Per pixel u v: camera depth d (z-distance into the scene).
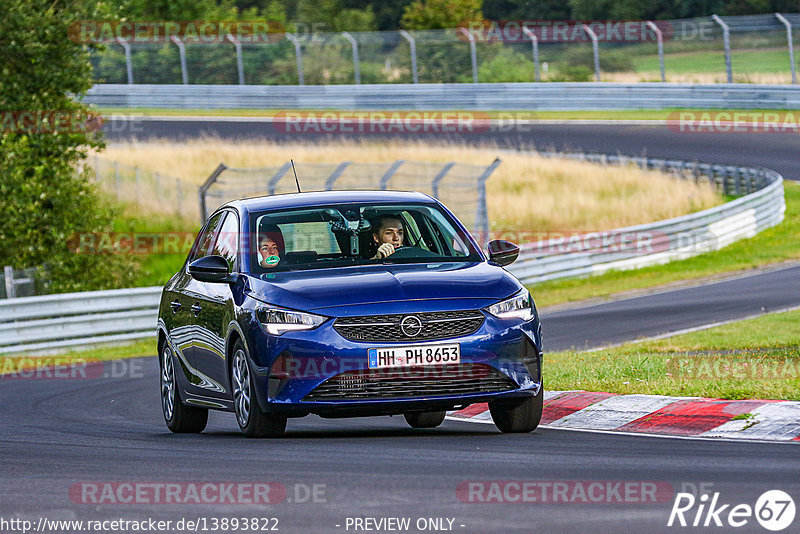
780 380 34.28
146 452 27.69
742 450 25.44
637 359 43.75
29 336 74.06
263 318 28.47
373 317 27.86
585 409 32.69
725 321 65.38
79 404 45.78
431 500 20.06
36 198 96.44
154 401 46.34
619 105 161.38
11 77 95.94
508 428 29.91
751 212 110.88
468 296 28.48
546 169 132.25
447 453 25.53
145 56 185.00
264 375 28.20
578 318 73.81
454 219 32.62
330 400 27.66
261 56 183.62
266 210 32.38
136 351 75.31
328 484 21.73
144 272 105.44
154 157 136.00
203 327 32.25
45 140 98.38
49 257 96.88
